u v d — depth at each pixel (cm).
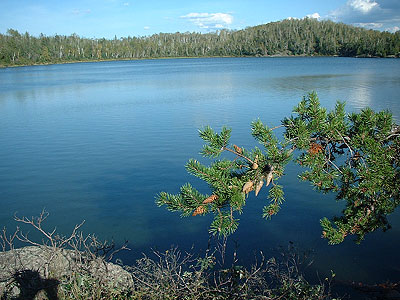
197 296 432
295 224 955
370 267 744
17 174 1503
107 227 1008
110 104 3447
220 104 3169
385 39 15450
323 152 277
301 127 249
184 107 3088
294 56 18125
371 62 11156
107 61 18125
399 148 273
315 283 682
